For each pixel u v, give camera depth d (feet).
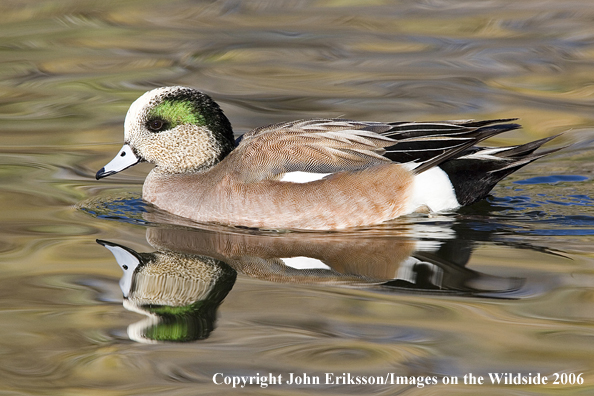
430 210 37.68
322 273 31.78
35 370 24.76
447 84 54.08
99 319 27.91
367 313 28.09
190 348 26.07
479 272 31.27
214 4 71.67
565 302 28.48
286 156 37.19
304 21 67.41
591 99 51.60
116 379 24.43
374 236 35.86
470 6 70.64
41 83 54.90
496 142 46.75
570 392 23.50
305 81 55.21
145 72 56.59
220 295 29.63
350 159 37.19
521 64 57.21
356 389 23.73
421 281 30.76
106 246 34.19
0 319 27.53
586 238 34.78
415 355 25.39
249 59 59.16
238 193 37.01
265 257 33.47
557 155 45.34
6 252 32.99
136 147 39.88
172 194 38.91
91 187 41.45
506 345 25.86
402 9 70.23
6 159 44.24
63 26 65.77
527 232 35.68
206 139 39.29
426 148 37.60
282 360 25.23
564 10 68.59
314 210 36.52
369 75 55.98
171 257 33.27
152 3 71.26
